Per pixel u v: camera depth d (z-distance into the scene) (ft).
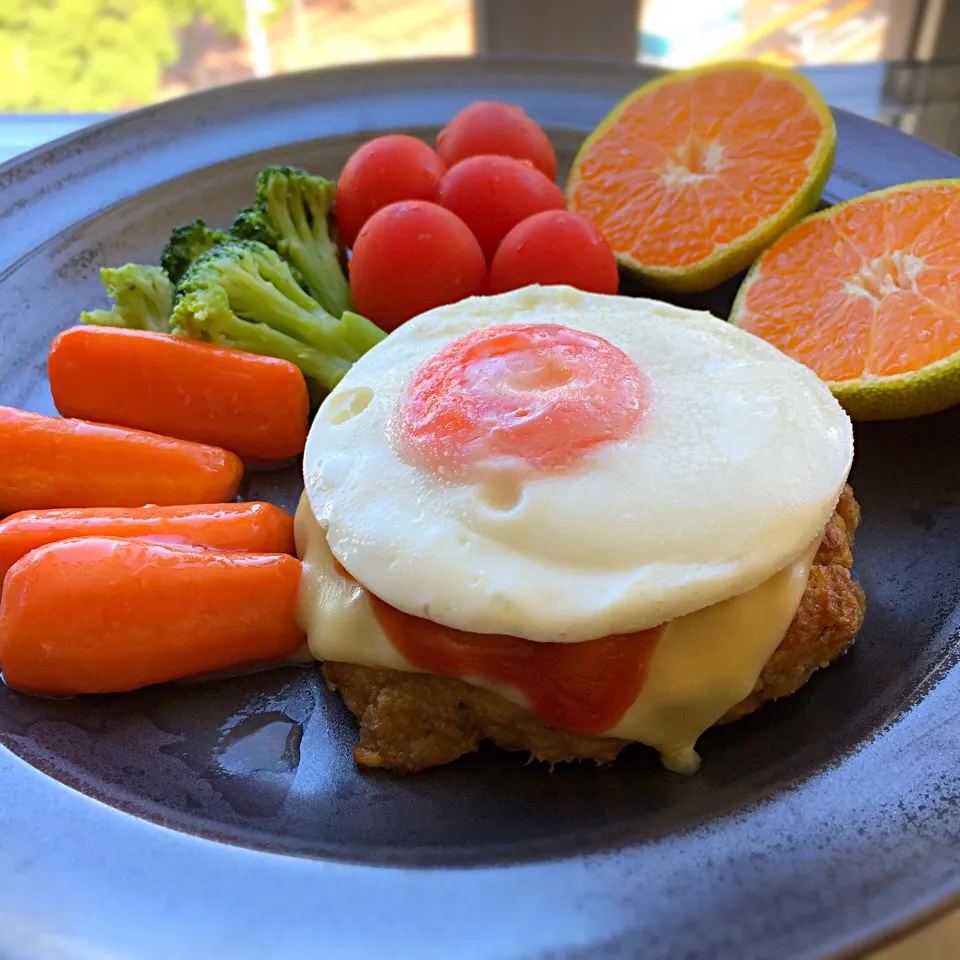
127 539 0.51
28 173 0.76
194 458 0.59
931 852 0.39
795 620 0.48
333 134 0.85
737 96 0.78
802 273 0.69
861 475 0.61
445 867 0.41
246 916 0.38
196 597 0.50
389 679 0.49
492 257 0.72
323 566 0.51
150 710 0.50
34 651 0.48
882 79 0.96
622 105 0.81
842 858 0.39
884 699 0.48
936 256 0.65
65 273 0.73
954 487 0.60
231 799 0.46
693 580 0.45
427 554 0.46
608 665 0.46
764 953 0.36
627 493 0.46
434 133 0.87
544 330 0.52
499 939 0.37
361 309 0.69
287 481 0.64
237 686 0.51
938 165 0.76
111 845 0.40
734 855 0.40
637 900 0.38
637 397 0.50
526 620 0.44
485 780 0.47
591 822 0.44
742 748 0.47
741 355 0.54
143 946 0.37
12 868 0.39
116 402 0.62
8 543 0.52
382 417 0.52
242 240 0.70
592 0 1.11
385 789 0.47
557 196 0.72
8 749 0.45
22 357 0.67
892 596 0.54
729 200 0.74
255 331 0.65
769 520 0.46
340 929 0.38
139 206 0.77
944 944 0.43
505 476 0.47
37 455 0.57
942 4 1.06
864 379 0.63
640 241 0.76
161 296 0.67
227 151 0.83
